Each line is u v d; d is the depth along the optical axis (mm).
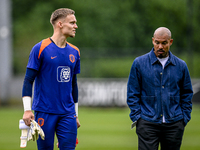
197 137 38438
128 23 129125
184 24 132750
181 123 17875
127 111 65750
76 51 17891
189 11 131500
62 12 17344
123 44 127938
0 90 70625
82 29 125125
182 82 18109
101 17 127312
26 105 16828
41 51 17031
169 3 132000
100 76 81688
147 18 132250
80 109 66438
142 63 18016
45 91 17141
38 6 129500
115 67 83188
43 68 17156
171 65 17891
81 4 127562
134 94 18047
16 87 70750
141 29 130625
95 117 57219
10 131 42812
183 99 18203
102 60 84562
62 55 17266
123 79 66875
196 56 108875
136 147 32500
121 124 49188
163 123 17625
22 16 130500
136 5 132750
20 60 84125
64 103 17312
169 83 17797
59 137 17391
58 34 17438
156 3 132125
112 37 127062
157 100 17719
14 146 33188
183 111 18062
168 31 17562
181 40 133875
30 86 17062
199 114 60219
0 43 75438
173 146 17906
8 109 68500
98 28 126875
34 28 124938
